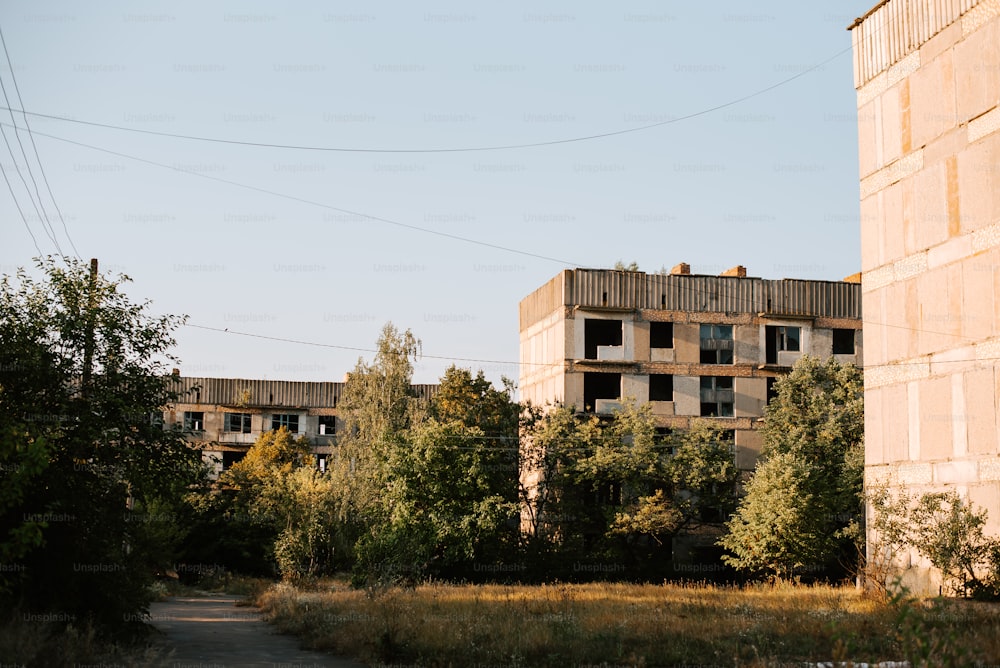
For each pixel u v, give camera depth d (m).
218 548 60.38
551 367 63.16
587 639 21.28
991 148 34.59
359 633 21.52
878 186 40.94
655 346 63.91
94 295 20.73
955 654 10.55
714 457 54.69
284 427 79.69
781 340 63.09
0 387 19.47
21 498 15.93
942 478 36.34
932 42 37.94
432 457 51.97
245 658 19.66
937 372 36.94
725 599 34.22
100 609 19.78
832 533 50.06
